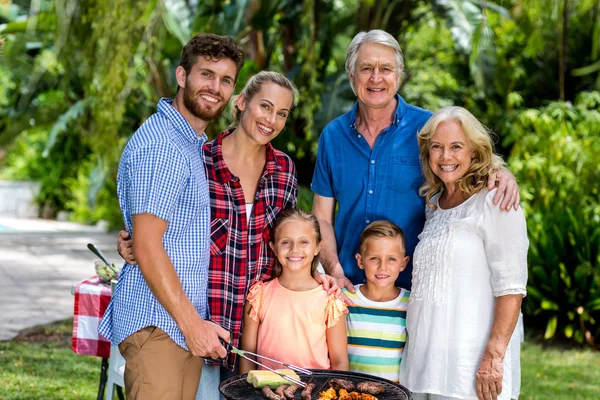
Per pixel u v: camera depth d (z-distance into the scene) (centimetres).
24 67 916
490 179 266
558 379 557
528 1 575
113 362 333
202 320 248
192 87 253
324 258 317
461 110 272
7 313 696
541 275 689
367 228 296
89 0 518
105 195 1372
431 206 289
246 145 288
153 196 238
